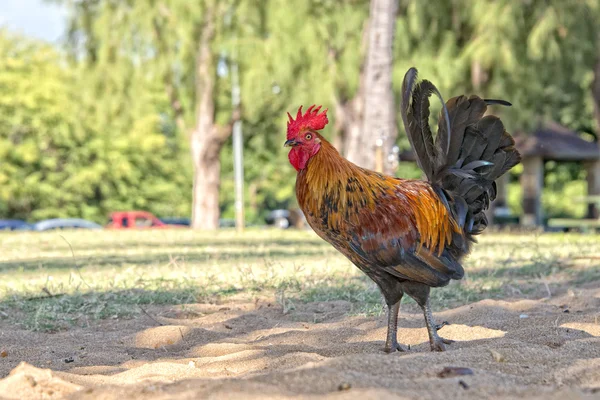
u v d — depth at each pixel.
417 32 23.22
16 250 15.32
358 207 5.21
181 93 29.22
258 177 50.44
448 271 5.30
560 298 8.16
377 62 19.98
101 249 15.41
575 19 23.98
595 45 24.95
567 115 41.41
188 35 25.86
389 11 19.95
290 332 6.50
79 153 44.25
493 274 9.96
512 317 7.10
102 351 5.98
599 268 10.56
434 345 5.33
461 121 5.44
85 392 4.09
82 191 44.69
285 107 28.47
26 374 4.31
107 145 44.41
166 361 5.46
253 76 25.45
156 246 16.17
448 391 3.99
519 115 24.77
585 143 32.84
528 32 24.38
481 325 6.64
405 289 5.32
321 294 8.69
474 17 23.08
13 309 7.90
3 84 42.34
